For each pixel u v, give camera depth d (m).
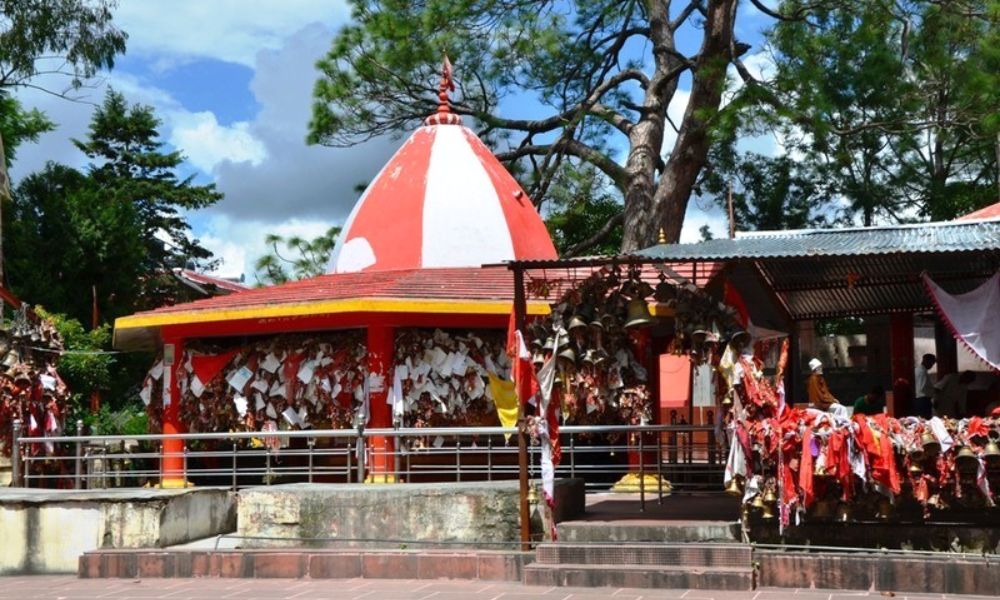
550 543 10.52
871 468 9.81
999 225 11.48
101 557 11.54
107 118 44.16
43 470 16.25
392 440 15.60
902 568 9.62
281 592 10.23
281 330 16.59
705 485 13.89
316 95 26.78
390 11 26.48
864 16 22.25
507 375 16.31
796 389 16.52
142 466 21.39
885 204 32.47
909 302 15.10
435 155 19.61
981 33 22.17
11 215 30.80
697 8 27.61
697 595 9.59
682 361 20.19
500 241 19.00
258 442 16.50
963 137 29.59
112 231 30.09
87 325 29.47
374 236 19.11
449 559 10.85
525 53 26.00
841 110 22.12
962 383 13.69
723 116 21.83
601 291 11.28
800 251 10.40
